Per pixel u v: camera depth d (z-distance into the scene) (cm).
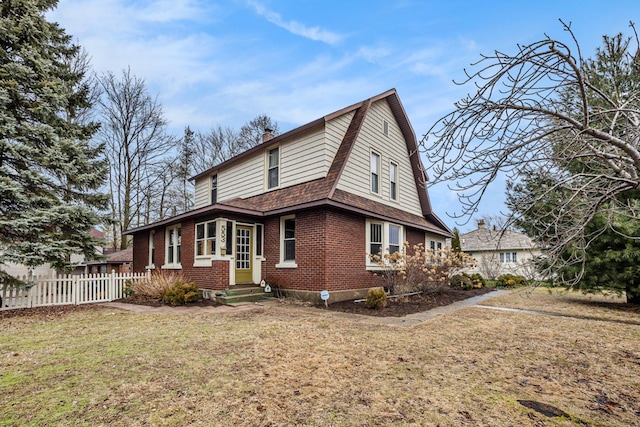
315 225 1015
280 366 441
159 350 512
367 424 298
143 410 322
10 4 998
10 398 348
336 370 428
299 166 1195
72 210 991
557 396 359
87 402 339
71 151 1062
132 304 1039
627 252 919
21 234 978
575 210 376
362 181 1216
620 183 360
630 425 301
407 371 428
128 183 2328
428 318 787
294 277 1059
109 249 2906
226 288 1035
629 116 343
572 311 921
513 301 1138
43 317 821
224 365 445
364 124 1262
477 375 417
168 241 1403
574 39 308
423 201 1639
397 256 1096
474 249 2570
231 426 294
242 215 1109
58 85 1077
